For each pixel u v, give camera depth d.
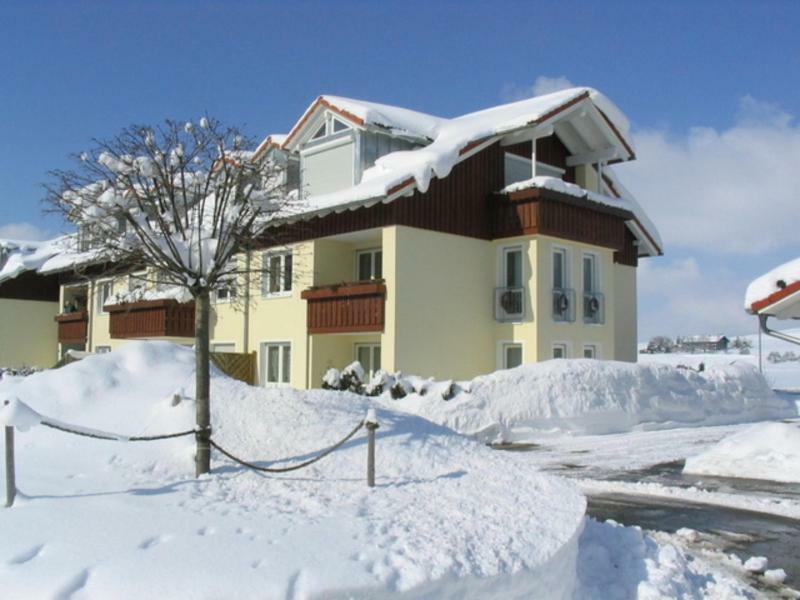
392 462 8.02
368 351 22.50
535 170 22.12
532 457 14.63
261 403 9.27
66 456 7.76
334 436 8.60
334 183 22.58
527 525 6.51
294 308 22.52
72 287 33.47
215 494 6.77
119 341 29.44
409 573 5.17
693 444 16.11
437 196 20.89
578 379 18.16
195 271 8.12
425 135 22.53
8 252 37.12
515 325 21.47
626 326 26.92
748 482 12.22
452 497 7.14
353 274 22.81
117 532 5.55
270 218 9.45
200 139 8.79
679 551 7.87
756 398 21.27
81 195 8.44
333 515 6.25
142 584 4.76
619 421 18.16
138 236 8.10
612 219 23.64
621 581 7.01
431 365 20.34
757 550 8.39
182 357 10.78
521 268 21.66
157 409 8.77
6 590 4.77
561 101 22.02
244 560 5.09
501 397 17.30
